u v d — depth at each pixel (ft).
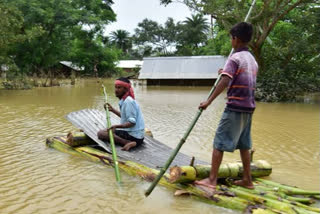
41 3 89.71
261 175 14.80
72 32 115.14
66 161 16.94
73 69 130.11
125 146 17.17
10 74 66.90
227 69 11.40
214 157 12.26
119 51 167.22
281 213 10.73
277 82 49.73
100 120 21.43
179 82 87.25
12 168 15.85
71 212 11.43
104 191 13.21
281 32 54.34
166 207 11.81
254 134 24.86
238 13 47.93
